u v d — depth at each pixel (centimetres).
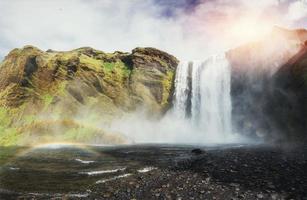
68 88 7519
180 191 1548
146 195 1507
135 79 8750
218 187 1580
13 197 1513
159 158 2973
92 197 1502
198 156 2886
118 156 3247
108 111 7775
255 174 1833
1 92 7619
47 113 6938
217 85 7769
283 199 1318
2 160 2984
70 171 2269
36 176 2067
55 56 8419
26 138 5819
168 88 8900
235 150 3281
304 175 1742
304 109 4503
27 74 7606
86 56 9194
